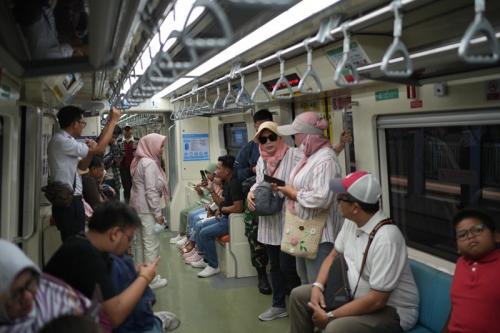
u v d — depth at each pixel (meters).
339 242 2.80
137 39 2.40
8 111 2.54
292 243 3.16
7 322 1.38
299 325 2.90
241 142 6.50
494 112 2.33
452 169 2.74
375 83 3.07
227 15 1.78
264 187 3.48
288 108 4.69
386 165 3.31
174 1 1.42
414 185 3.10
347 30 1.58
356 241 2.61
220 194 5.38
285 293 3.88
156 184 4.76
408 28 2.30
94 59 2.01
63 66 2.23
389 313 2.46
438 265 2.89
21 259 1.35
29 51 2.23
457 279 2.10
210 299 4.40
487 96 2.28
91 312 1.63
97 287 1.76
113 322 1.93
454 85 2.47
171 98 7.04
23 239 3.02
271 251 3.80
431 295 2.51
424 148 2.96
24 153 3.12
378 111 3.15
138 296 2.06
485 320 1.93
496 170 2.44
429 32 2.34
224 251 5.04
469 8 1.96
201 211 6.15
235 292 4.56
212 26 2.08
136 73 3.46
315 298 2.71
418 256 3.07
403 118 3.00
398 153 3.23
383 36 2.48
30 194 3.14
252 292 4.55
